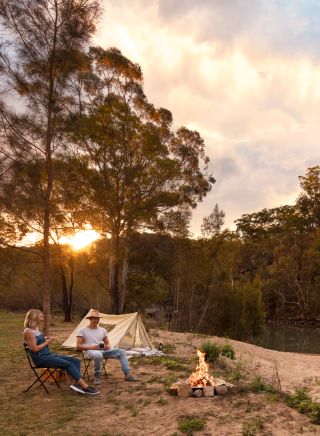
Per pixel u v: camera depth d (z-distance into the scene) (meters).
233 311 35.72
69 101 14.09
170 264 32.62
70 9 13.48
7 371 10.01
